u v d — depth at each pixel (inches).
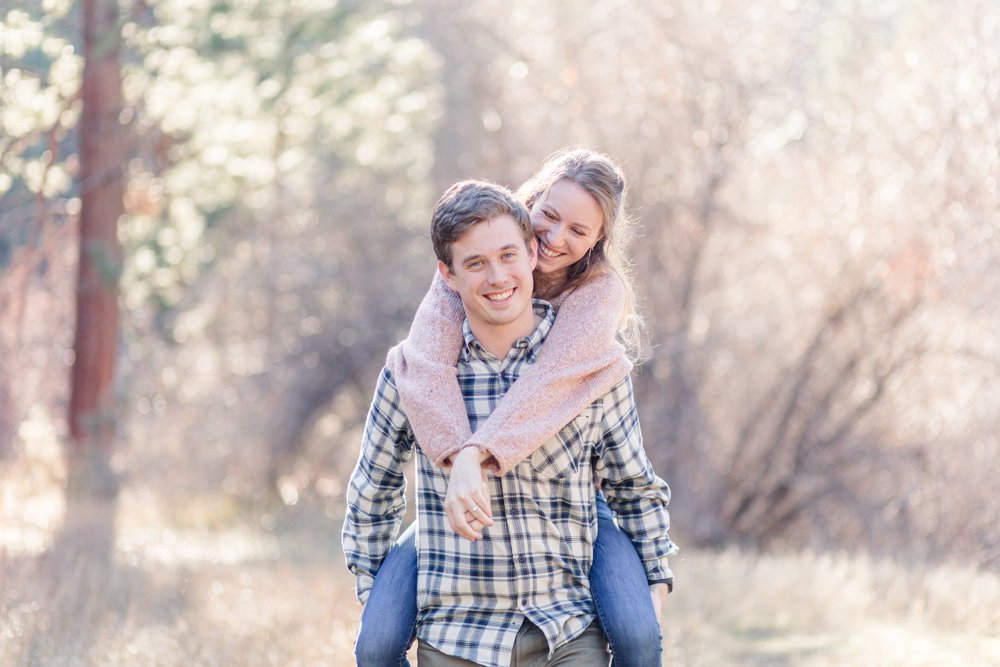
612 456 114.0
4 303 605.0
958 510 422.9
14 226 558.3
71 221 558.3
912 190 476.1
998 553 386.0
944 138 442.6
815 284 542.9
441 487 110.8
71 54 453.7
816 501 529.3
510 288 108.7
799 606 279.3
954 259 450.0
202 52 469.4
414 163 748.6
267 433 721.0
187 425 732.7
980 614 251.6
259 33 492.1
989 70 426.9
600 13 572.4
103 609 232.8
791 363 538.0
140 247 558.9
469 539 107.3
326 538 528.1
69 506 457.7
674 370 539.2
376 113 655.8
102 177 485.4
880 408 514.0
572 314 112.2
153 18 465.7
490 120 616.4
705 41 544.4
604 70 573.0
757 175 553.9
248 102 526.9
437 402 108.1
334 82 569.3
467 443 105.8
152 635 219.3
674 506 539.2
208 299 758.5
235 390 741.9
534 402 106.3
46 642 205.0
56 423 722.8
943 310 474.0
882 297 501.7
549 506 109.4
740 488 545.6
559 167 120.9
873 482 509.7
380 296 718.5
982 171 428.5
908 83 476.7
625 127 555.5
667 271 547.5
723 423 551.5
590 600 111.7
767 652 233.8
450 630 108.7
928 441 485.1
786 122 553.9
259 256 750.5
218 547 440.5
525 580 108.6
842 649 228.8
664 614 277.3
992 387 434.9
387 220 744.3
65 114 484.4
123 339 719.7
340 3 514.0
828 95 538.0
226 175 570.6
